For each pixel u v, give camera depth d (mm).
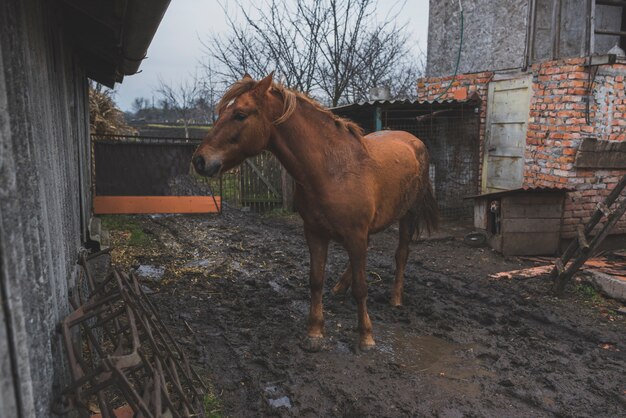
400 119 8266
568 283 4773
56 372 1836
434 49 9062
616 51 6430
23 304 1409
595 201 6371
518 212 5867
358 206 3152
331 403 2744
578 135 6227
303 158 3031
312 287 3436
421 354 3373
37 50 2082
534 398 2754
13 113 1491
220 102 2934
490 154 7848
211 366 3119
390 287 4746
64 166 2971
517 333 3680
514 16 7266
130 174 8281
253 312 4070
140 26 2850
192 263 5625
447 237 6742
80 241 4379
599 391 2836
